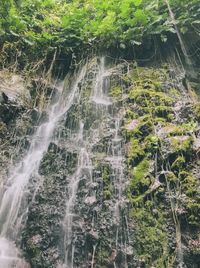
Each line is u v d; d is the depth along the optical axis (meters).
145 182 3.37
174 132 3.67
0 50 5.38
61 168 3.69
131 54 5.09
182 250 3.01
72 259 3.13
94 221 3.23
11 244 3.43
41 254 3.21
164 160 3.47
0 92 4.75
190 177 3.31
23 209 3.58
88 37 5.41
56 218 3.35
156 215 3.21
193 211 3.13
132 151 3.63
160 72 4.68
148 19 5.02
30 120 4.70
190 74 4.76
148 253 3.05
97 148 3.80
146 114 3.97
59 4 6.80
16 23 5.48
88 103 4.36
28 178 3.81
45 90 5.21
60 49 5.54
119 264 3.03
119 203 3.31
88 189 3.42
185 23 4.95
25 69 5.36
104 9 5.37
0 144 4.46
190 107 3.98
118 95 4.38
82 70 5.16
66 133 4.22
